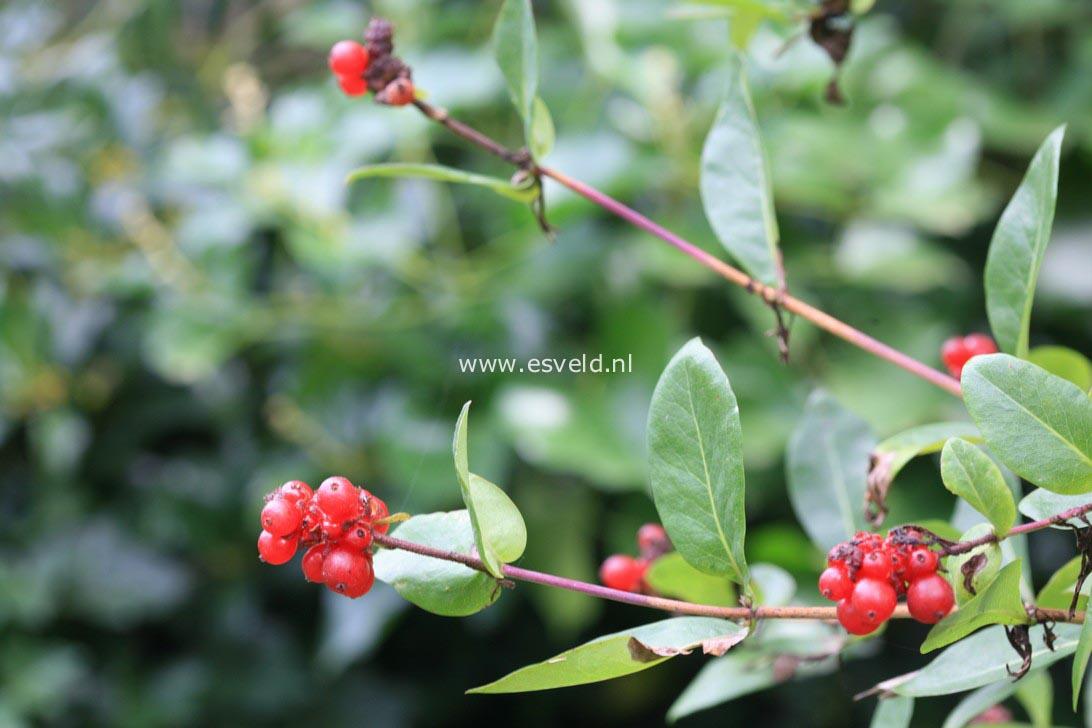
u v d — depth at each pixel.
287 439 1.78
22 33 1.90
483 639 1.92
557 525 1.52
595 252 1.56
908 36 2.04
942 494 1.43
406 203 1.61
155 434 1.96
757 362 1.51
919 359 1.52
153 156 1.86
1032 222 0.74
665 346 1.50
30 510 1.92
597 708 1.96
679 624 0.68
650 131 1.62
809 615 0.68
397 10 1.73
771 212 0.78
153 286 1.67
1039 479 0.67
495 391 1.54
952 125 1.64
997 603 0.68
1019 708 1.55
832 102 0.83
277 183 1.58
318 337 1.63
